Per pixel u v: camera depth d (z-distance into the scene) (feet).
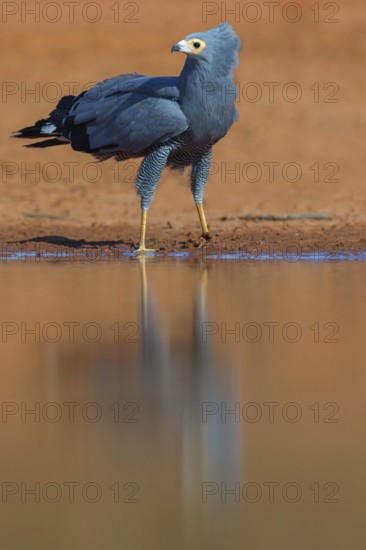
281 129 99.55
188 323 38.09
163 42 121.70
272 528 21.70
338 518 22.12
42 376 31.73
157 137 53.01
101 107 54.29
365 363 32.73
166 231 64.49
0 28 122.72
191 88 51.93
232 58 51.98
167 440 25.98
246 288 44.96
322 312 39.68
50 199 78.64
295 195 80.64
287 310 40.19
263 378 31.07
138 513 22.52
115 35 122.72
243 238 60.18
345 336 36.11
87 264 52.85
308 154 93.25
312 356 33.55
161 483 23.66
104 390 30.12
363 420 27.27
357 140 97.14
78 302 42.14
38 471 24.22
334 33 126.31
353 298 42.39
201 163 55.57
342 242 58.03
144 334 36.68
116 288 45.32
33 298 43.09
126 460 24.82
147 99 53.01
